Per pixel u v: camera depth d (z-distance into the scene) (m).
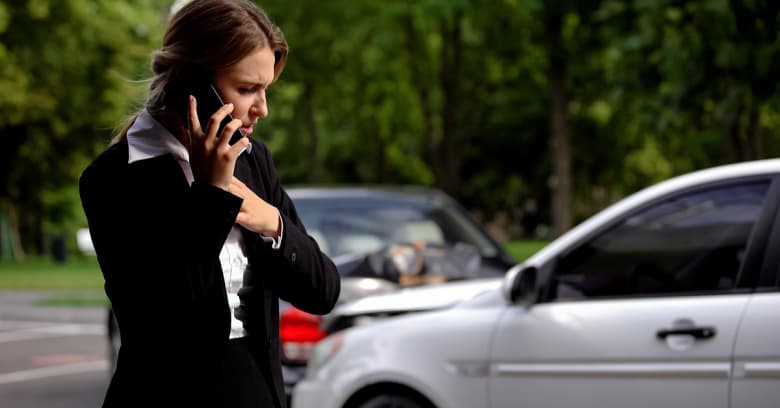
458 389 14.31
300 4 95.62
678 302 12.83
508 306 14.20
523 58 90.50
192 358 6.85
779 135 97.19
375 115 112.75
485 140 122.75
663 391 12.66
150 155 6.91
